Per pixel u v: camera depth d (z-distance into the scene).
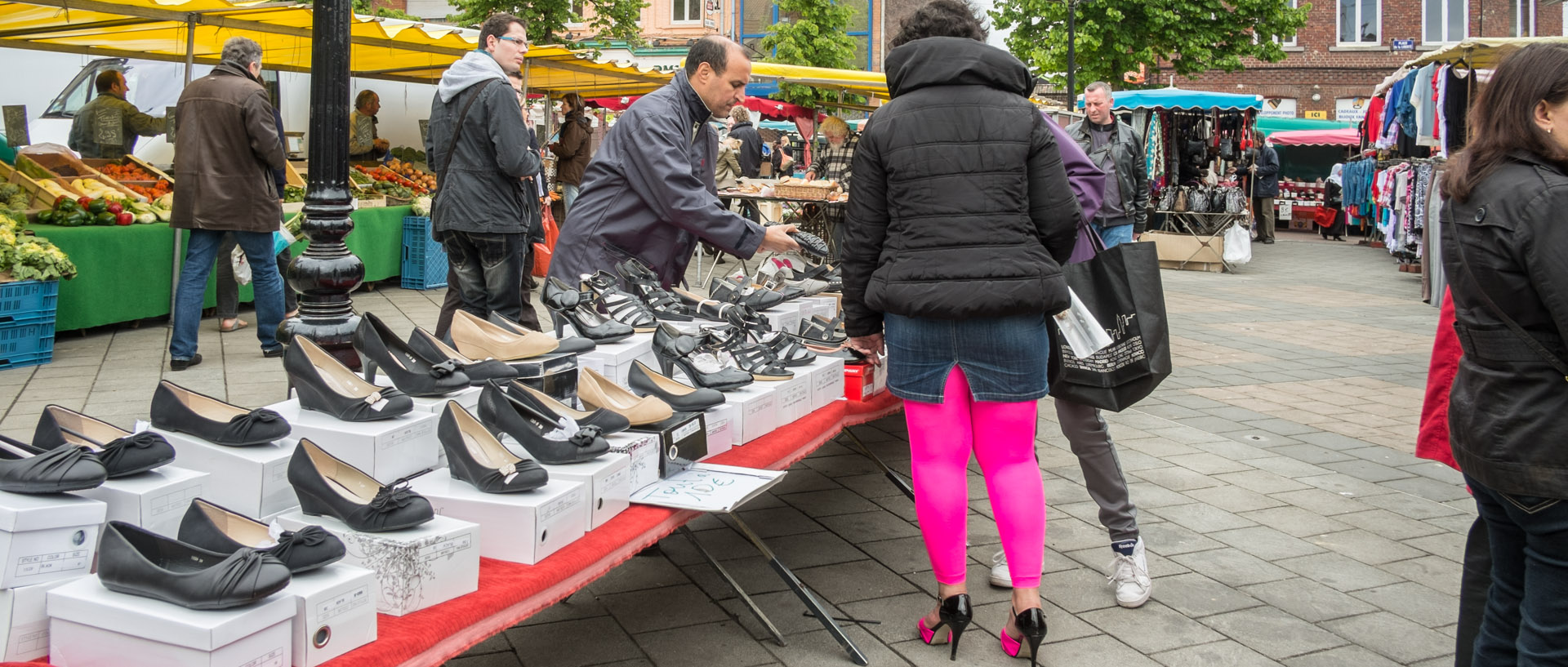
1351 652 3.14
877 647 3.12
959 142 2.74
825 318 4.29
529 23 19.20
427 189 11.70
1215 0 19.28
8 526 1.75
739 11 29.05
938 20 2.87
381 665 1.85
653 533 2.64
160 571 1.72
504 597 2.13
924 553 3.88
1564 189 1.98
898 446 5.36
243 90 6.47
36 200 7.81
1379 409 6.53
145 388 5.98
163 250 7.97
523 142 4.82
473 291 5.19
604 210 3.92
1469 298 2.15
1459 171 2.17
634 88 14.89
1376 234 19.92
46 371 6.39
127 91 11.37
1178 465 5.18
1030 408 2.93
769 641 3.14
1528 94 2.06
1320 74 29.70
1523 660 2.17
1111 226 7.54
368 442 2.32
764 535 4.05
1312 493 4.75
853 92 10.95
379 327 2.81
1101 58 19.23
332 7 3.56
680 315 3.77
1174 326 9.86
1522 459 2.07
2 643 1.74
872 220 2.89
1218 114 14.87
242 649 1.68
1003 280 2.72
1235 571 3.78
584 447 2.54
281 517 2.16
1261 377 7.48
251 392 5.93
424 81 13.41
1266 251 18.84
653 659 3.01
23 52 11.02
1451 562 3.92
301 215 3.67
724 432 3.19
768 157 18.52
